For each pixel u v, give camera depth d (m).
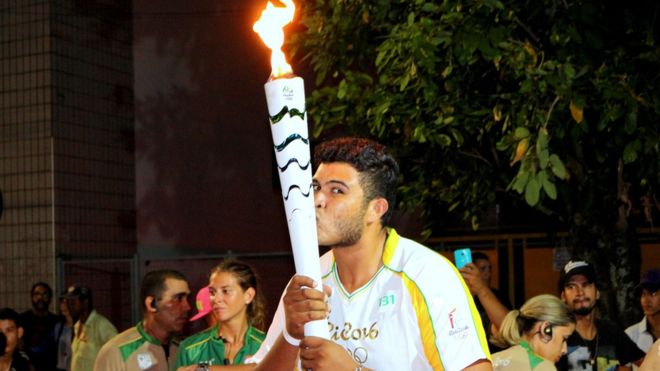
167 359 5.07
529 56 4.73
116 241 10.02
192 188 10.30
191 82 10.35
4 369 5.90
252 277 4.60
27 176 9.50
